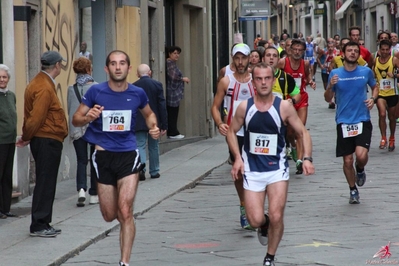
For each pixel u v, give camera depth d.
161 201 32.19
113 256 22.83
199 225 27.02
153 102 37.03
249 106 20.20
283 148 20.38
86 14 43.44
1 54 30.66
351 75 29.67
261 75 19.98
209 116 59.62
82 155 30.11
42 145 24.53
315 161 41.81
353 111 29.61
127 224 19.98
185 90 56.91
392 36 64.56
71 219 27.47
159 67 51.41
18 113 32.81
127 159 20.38
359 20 152.75
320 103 80.00
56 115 24.69
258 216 20.02
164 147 49.09
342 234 24.42
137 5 45.34
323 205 29.55
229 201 31.77
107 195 20.59
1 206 27.86
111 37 44.31
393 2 123.94
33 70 35.03
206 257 22.16
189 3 55.91
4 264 21.22
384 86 44.38
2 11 30.64
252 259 21.69
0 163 27.56
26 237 24.59
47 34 35.97
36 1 34.44
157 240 24.81
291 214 27.97
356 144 29.44
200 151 49.38
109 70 20.39
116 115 20.41
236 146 20.52
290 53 38.06
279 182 20.05
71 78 39.22
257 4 76.94
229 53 68.50
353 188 29.75
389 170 37.72
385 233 24.36
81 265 21.84
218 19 62.09
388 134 51.94
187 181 36.62
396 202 29.66
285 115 20.06
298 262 20.98
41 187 24.64
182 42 56.66
